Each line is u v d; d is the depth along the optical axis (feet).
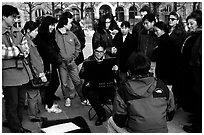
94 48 12.10
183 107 12.67
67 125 9.00
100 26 16.46
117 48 15.62
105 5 56.29
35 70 11.62
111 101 13.71
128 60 7.64
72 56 14.56
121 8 58.59
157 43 13.42
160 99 7.53
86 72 12.21
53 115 13.43
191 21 10.82
